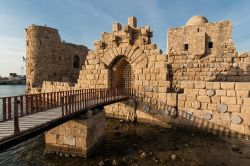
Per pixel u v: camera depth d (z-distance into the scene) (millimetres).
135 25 16703
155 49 14836
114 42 16297
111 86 16984
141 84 15242
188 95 13203
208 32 22266
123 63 17500
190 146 10289
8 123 6156
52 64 28078
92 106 9391
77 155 8961
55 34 28547
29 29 26734
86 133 8797
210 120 12328
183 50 23656
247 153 9344
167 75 14516
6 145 4613
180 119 13484
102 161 8352
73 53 31422
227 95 11820
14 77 79562
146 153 9367
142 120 15156
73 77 31359
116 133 12367
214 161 8531
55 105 8430
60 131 9242
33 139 11641
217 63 17141
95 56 17188
